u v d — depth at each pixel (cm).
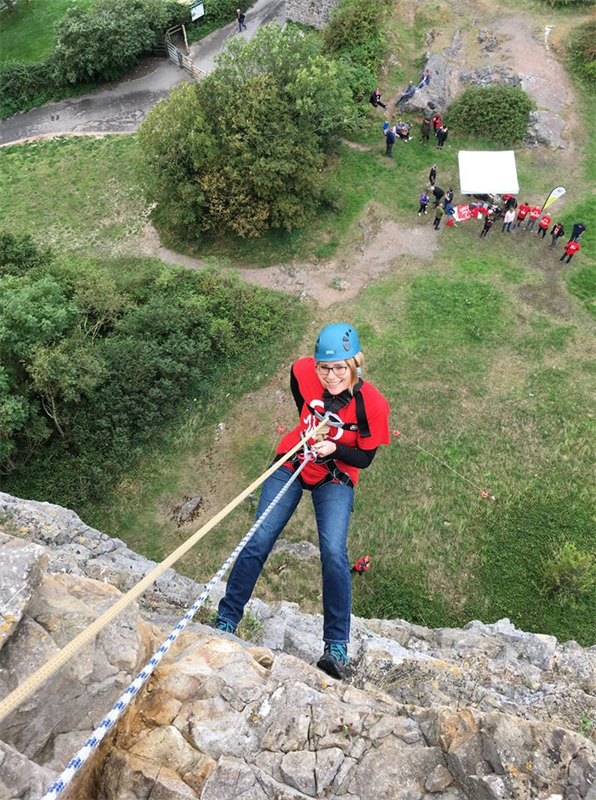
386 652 1024
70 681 482
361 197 3331
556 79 3809
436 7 4203
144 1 4016
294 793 521
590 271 2977
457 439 2442
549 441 2420
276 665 646
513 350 2722
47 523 1483
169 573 1505
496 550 2141
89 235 3319
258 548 684
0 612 462
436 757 560
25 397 2239
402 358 2708
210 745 554
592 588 2016
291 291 2978
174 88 2969
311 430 649
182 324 2669
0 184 3653
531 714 965
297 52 2995
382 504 2281
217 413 2566
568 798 514
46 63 4075
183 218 3062
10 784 406
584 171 3419
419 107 3588
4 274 2631
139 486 2358
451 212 3178
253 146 2931
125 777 513
